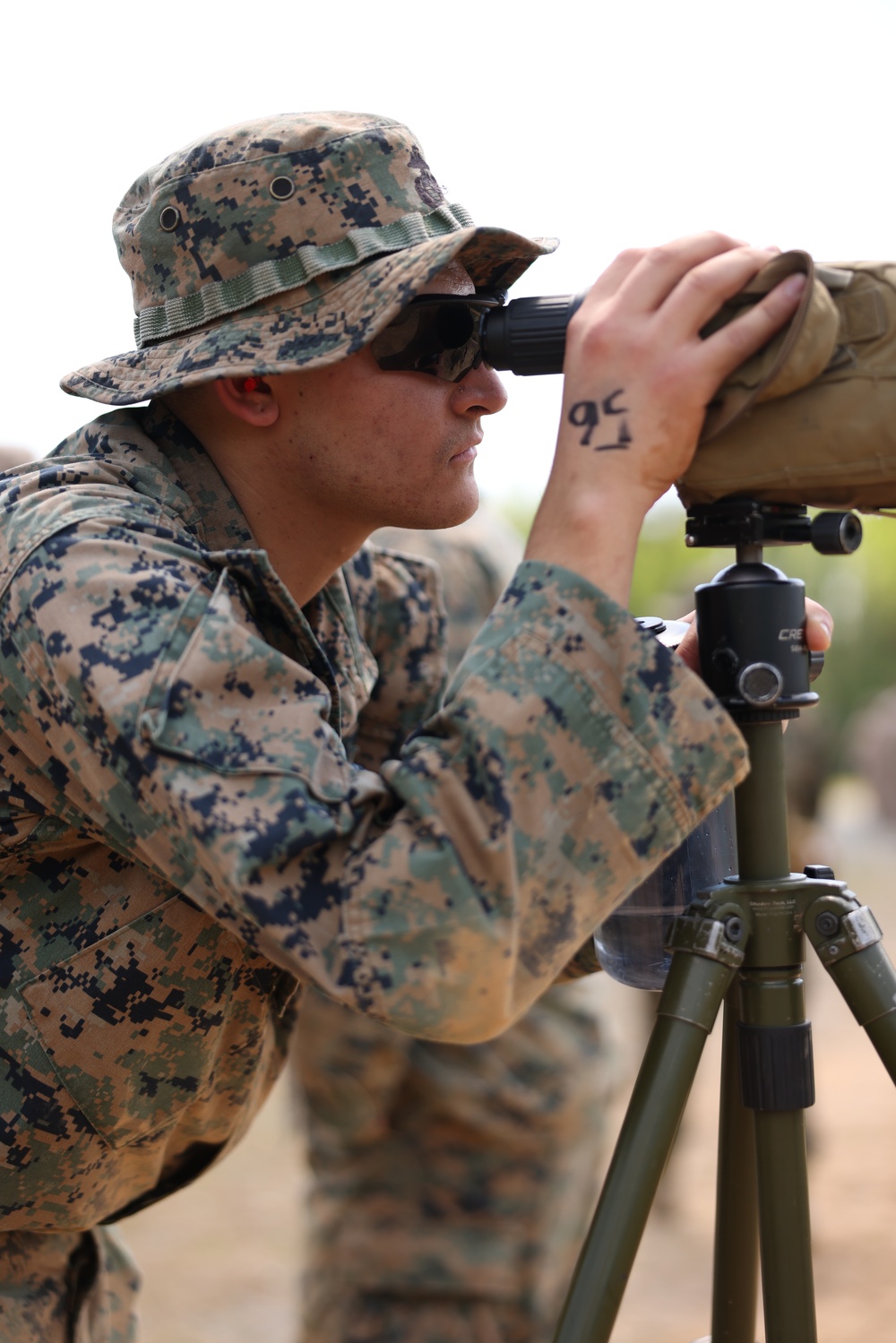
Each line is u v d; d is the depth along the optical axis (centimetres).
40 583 124
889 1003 124
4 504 133
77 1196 143
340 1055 248
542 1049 250
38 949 135
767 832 130
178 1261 389
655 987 145
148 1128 141
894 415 117
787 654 127
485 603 269
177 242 141
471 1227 248
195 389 145
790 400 120
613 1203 120
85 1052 135
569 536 120
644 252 126
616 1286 119
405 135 144
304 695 120
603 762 116
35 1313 147
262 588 128
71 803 131
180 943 134
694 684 117
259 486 145
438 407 140
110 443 145
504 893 112
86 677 118
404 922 111
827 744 431
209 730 116
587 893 116
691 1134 496
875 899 963
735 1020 136
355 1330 249
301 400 140
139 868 135
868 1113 532
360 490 142
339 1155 253
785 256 117
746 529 125
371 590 176
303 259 136
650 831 117
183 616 120
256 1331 342
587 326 122
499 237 139
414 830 114
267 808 112
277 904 111
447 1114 247
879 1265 389
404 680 179
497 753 113
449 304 138
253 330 136
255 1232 410
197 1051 138
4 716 129
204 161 140
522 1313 248
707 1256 404
